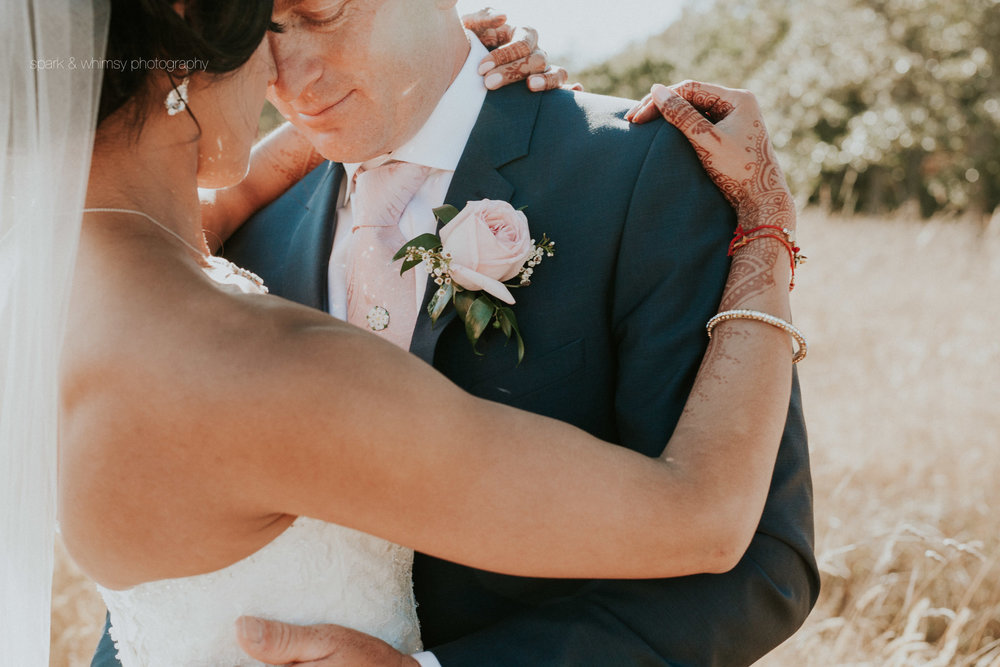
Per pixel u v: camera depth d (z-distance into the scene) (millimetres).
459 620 1570
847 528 3363
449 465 1048
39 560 1175
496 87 1735
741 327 1438
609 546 1122
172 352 1036
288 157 2006
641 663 1338
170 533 1094
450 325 1619
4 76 1072
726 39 21797
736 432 1292
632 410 1538
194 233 1231
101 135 1147
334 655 1213
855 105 16750
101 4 1072
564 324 1606
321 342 1044
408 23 1604
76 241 1094
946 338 5523
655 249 1573
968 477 3740
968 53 15953
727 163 1571
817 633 2787
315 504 1060
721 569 1227
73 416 1084
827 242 8188
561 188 1650
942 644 2771
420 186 1729
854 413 4395
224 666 1236
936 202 16312
